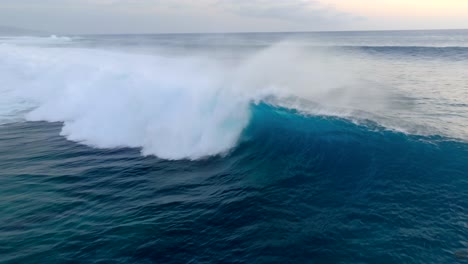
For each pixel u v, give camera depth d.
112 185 8.18
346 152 8.88
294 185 7.78
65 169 9.21
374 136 9.28
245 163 9.22
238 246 5.69
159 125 11.31
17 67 24.53
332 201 6.94
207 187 8.00
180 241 5.86
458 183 7.08
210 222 6.44
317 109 11.26
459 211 6.20
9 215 6.76
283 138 10.05
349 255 5.27
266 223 6.32
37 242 5.85
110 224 6.41
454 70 23.75
